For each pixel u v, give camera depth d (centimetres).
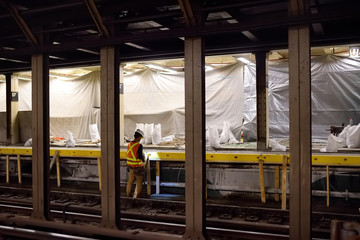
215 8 460
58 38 677
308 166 424
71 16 559
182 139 1398
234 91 1444
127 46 848
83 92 1683
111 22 520
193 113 479
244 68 1424
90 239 526
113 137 532
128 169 930
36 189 593
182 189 966
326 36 707
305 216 427
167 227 654
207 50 802
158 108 1580
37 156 590
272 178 857
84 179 1080
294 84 429
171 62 1522
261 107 984
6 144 1395
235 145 1204
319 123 1334
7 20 629
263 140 982
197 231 478
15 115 1423
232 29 454
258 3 444
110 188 537
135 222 678
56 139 1577
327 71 1319
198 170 478
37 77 587
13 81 1416
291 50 430
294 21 425
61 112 1723
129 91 1630
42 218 589
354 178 796
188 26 478
